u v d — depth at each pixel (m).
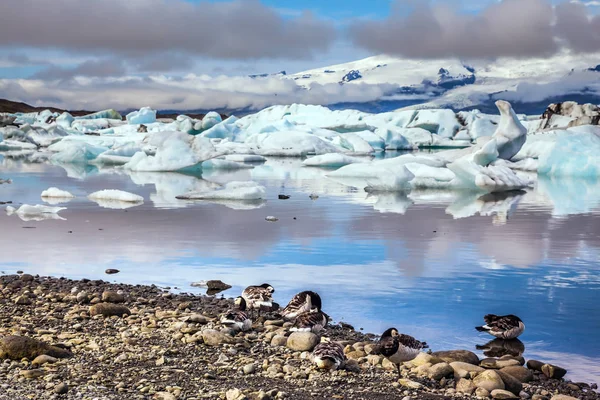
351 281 11.30
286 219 19.05
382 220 18.95
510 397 6.33
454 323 9.03
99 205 22.23
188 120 75.62
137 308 9.52
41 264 12.73
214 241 15.16
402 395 6.25
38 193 26.05
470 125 80.31
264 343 8.02
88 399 5.73
